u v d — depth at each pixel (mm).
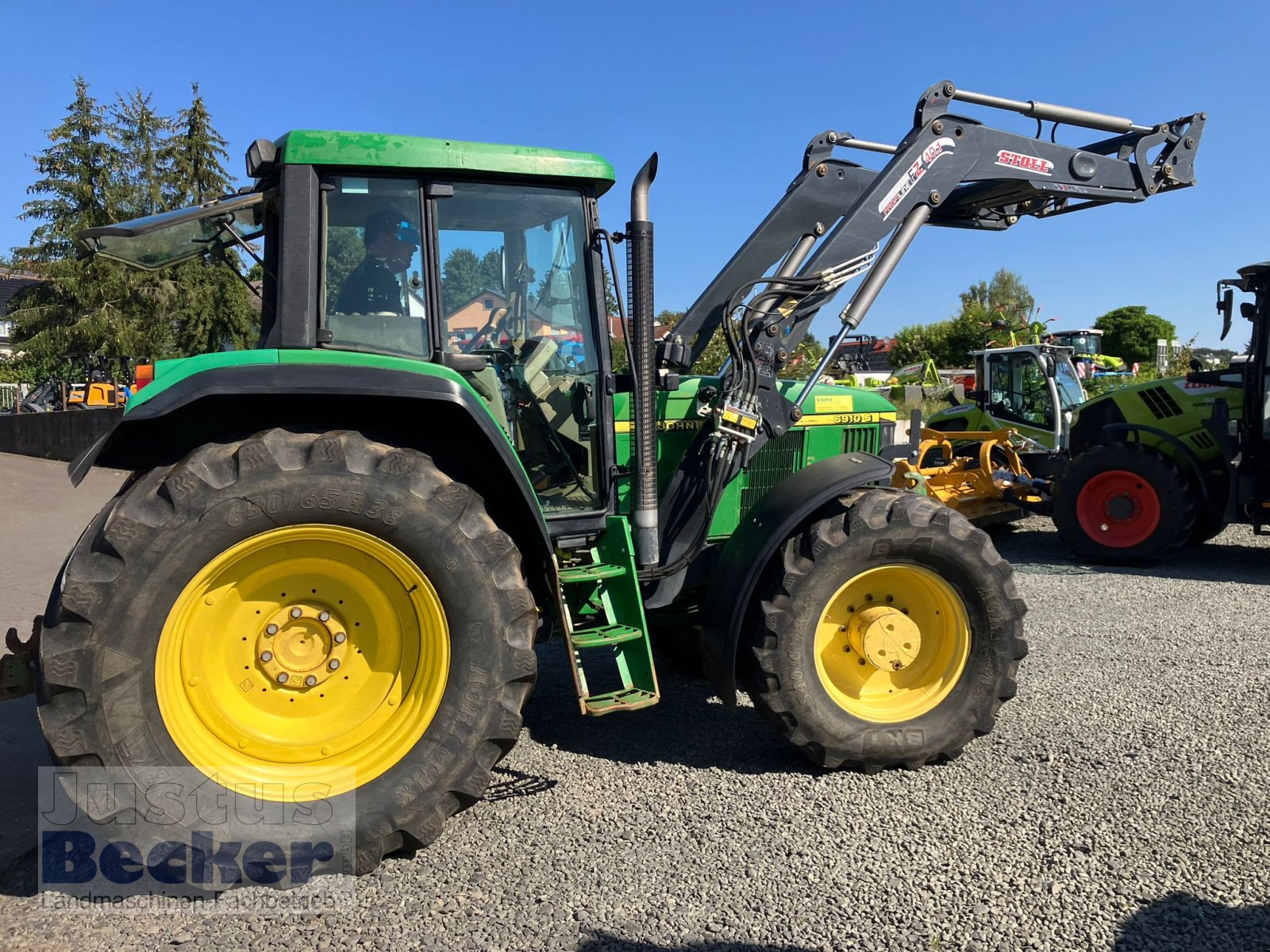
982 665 3344
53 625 2391
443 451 3004
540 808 3021
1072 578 6719
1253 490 6859
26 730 3752
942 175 4086
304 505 2553
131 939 2326
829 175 4184
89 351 20094
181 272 19078
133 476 3012
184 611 2506
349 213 3000
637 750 3516
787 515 3189
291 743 2670
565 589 3402
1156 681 4227
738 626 3180
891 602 3434
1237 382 6984
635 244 3240
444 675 2701
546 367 3346
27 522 9453
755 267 4031
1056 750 3434
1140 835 2771
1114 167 4598
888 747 3227
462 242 3176
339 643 2725
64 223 20156
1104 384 19203
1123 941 2254
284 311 2887
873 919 2355
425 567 2674
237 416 2801
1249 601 5887
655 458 3367
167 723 2484
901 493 3404
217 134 21422
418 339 3066
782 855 2682
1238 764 3270
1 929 2367
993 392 10711
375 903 2469
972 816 2920
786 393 3873
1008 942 2256
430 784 2650
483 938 2297
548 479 3396
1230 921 2328
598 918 2371
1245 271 6660
